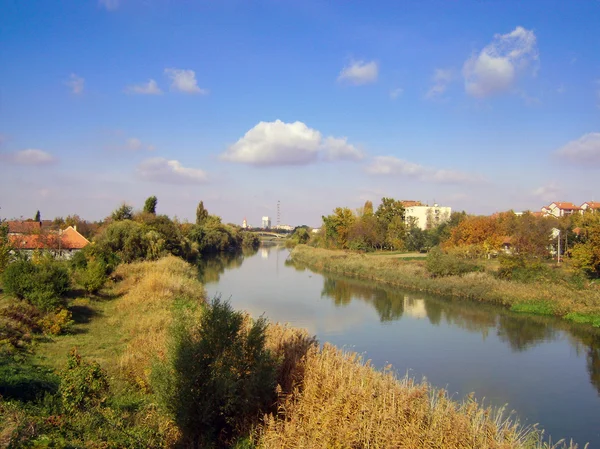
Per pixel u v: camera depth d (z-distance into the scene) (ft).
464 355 66.49
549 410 47.62
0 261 81.35
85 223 233.35
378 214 299.38
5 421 23.76
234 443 31.71
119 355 49.08
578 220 221.66
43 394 32.83
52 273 67.05
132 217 205.16
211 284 139.23
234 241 358.64
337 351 45.57
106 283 97.50
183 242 199.21
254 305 104.63
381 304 108.06
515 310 99.60
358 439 28.45
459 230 200.44
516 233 176.14
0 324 49.37
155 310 69.77
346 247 271.28
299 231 413.39
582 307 91.30
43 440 23.65
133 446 28.35
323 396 34.01
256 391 34.06
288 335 47.01
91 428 28.68
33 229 144.05
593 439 41.19
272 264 225.76
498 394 51.88
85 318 67.82
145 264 126.93
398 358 64.90
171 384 32.48
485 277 123.75
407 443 28.04
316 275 173.06
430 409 33.06
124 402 35.86
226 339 34.22
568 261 132.67
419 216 371.15
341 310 100.07
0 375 32.76
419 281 133.49
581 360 64.28
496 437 29.19
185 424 31.71
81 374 34.73
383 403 31.53
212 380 32.22
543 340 74.90
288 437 29.22
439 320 90.22
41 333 55.77
